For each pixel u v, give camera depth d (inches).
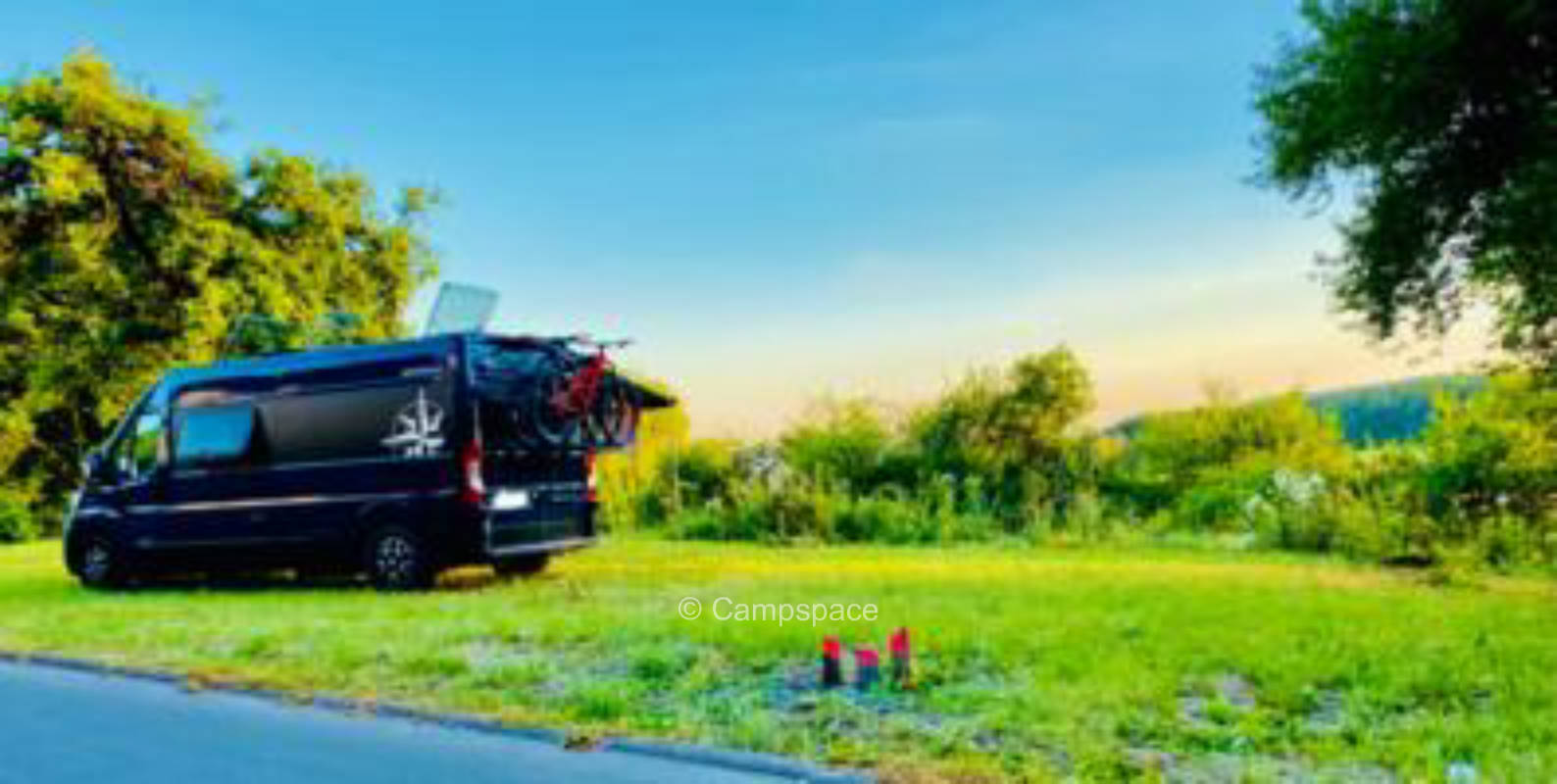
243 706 217.3
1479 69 498.3
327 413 415.5
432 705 205.3
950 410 663.1
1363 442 596.1
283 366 429.7
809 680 219.9
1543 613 285.3
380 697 213.2
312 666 243.1
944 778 152.7
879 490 632.4
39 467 1019.3
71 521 461.4
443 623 294.7
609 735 183.2
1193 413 656.4
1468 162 524.4
